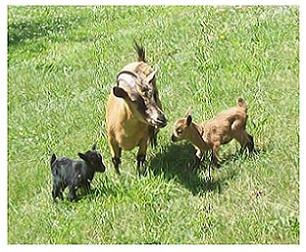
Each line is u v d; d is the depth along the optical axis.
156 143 5.77
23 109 6.39
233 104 6.04
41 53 6.94
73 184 5.50
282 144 5.73
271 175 5.55
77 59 6.77
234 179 5.53
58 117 6.24
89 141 5.98
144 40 6.82
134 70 5.30
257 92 6.11
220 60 6.40
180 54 6.58
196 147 5.46
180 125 5.37
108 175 5.63
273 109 5.98
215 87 6.18
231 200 5.45
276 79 6.21
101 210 5.50
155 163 5.66
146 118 5.13
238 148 5.71
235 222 5.38
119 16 7.26
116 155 5.56
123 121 5.34
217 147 5.47
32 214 5.57
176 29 6.87
